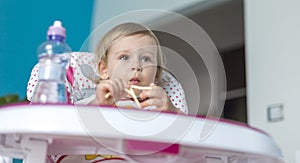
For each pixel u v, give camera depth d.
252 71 2.22
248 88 2.22
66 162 0.97
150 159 0.68
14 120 0.61
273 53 2.13
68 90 0.89
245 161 0.74
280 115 2.03
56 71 0.72
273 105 2.08
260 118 2.13
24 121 0.60
